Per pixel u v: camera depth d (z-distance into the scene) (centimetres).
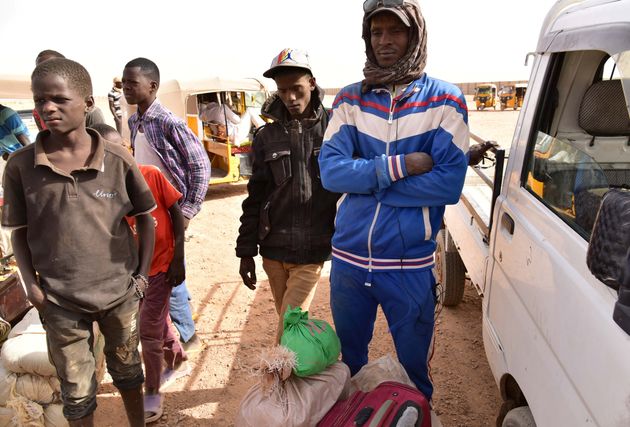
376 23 242
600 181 193
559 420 183
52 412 297
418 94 248
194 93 985
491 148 310
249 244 324
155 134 361
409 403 227
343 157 257
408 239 251
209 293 540
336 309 278
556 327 191
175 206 316
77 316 244
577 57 238
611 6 193
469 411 344
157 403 336
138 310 269
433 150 244
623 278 119
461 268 450
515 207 263
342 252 268
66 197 231
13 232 241
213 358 412
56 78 219
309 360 240
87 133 239
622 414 141
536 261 220
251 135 1027
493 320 283
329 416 239
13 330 329
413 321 262
